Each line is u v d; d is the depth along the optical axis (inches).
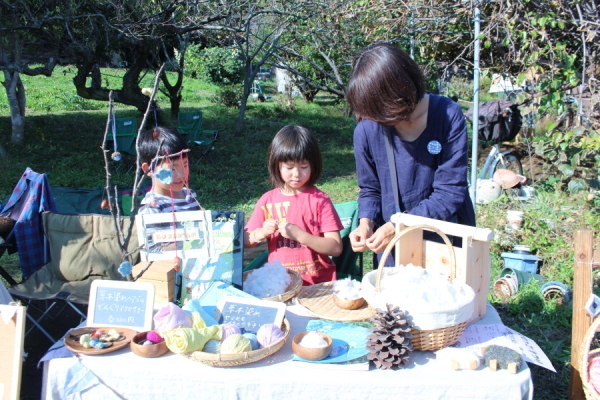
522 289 147.8
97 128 468.8
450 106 78.3
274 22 441.4
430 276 69.2
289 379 58.1
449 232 70.5
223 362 58.9
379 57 68.2
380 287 66.4
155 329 66.0
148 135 90.4
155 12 343.9
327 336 63.6
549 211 206.1
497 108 251.4
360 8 251.9
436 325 60.3
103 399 61.1
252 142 451.5
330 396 58.4
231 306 70.6
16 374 61.5
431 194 82.0
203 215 75.8
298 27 383.9
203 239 75.8
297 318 72.8
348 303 73.7
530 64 195.3
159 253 74.8
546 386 107.7
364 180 88.0
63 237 106.4
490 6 203.2
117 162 348.5
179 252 75.3
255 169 362.6
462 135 78.7
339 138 490.0
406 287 64.4
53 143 407.2
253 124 524.1
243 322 68.6
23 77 697.0
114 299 69.7
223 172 350.6
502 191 234.2
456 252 70.8
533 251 179.6
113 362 61.1
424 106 78.0
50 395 60.7
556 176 265.7
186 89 730.2
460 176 78.9
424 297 62.8
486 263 72.9
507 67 218.2
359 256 126.9
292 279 83.4
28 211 123.2
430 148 79.5
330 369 59.4
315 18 366.6
